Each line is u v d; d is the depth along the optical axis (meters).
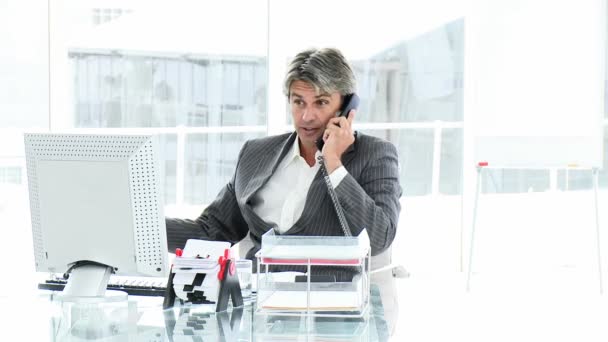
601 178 5.32
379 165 2.28
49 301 1.99
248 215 2.36
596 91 4.37
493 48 4.50
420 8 6.54
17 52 4.80
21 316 1.84
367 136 2.34
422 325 3.68
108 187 1.93
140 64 6.67
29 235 4.69
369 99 6.65
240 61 6.94
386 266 2.31
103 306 1.93
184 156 6.74
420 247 5.82
